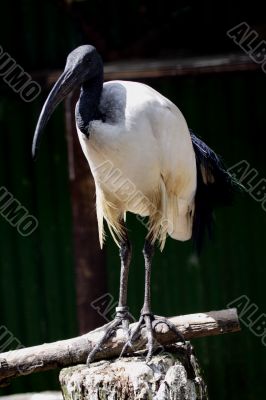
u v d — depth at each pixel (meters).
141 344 7.49
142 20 12.57
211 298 13.60
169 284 13.59
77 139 10.76
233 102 13.24
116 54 12.01
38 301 13.98
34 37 13.27
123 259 8.21
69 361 7.37
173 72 10.52
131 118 7.47
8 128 13.62
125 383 6.99
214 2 12.43
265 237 13.43
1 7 13.23
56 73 11.38
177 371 7.11
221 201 8.78
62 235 13.77
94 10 12.39
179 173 8.00
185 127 7.98
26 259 13.87
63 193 13.71
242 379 13.62
